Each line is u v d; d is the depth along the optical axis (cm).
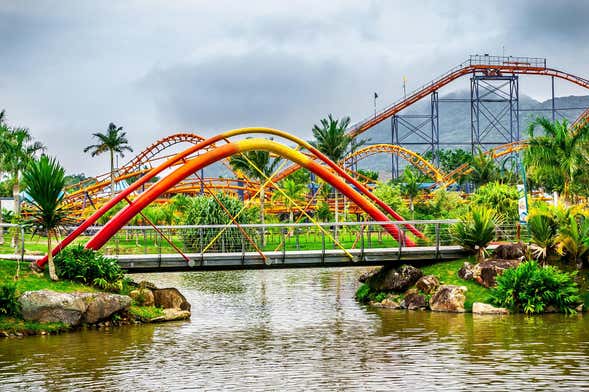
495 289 5884
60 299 5128
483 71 14200
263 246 7938
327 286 8019
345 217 11038
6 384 3694
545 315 5594
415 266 6662
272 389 3569
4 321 4994
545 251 6200
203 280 8838
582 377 3672
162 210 11150
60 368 4025
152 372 3931
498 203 9000
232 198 9650
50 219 5516
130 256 5978
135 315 5506
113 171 11750
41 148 9325
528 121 7725
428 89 13850
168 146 12175
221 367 4041
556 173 7075
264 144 7100
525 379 3647
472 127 15162
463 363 4019
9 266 5541
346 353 4362
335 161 10131
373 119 13738
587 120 10869
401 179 14788
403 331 5028
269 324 5450
